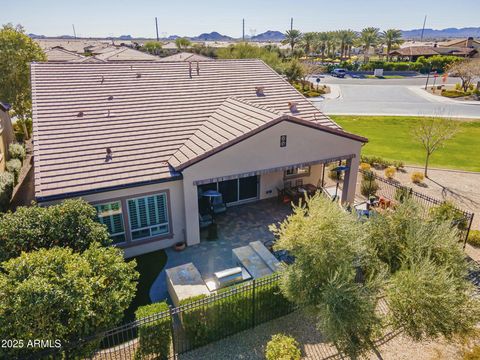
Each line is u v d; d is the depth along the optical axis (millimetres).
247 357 10484
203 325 10641
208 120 19359
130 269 10898
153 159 16078
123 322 12039
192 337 10648
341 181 24328
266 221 19000
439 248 9766
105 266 10273
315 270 9539
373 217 11312
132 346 10820
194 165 15461
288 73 64688
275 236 17469
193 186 15820
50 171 14547
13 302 8391
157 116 18906
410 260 9273
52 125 16906
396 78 84188
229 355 10562
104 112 18391
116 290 9969
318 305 9172
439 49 103500
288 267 10430
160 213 16000
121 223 15367
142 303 13047
